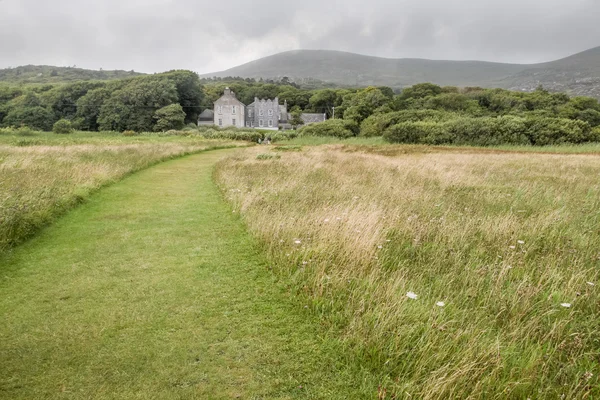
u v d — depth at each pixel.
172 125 63.44
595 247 4.71
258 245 5.06
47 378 2.43
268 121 86.56
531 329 2.90
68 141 26.28
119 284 3.91
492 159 17.69
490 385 2.31
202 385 2.39
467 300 3.42
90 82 74.06
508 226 5.44
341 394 2.34
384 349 2.67
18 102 68.75
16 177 8.12
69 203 7.17
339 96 94.06
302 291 3.67
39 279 4.00
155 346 2.80
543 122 31.45
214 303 3.51
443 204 6.99
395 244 4.87
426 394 2.20
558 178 10.84
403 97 77.75
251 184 9.48
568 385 2.32
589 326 2.94
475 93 68.50
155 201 8.11
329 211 6.14
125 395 2.29
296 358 2.69
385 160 16.23
